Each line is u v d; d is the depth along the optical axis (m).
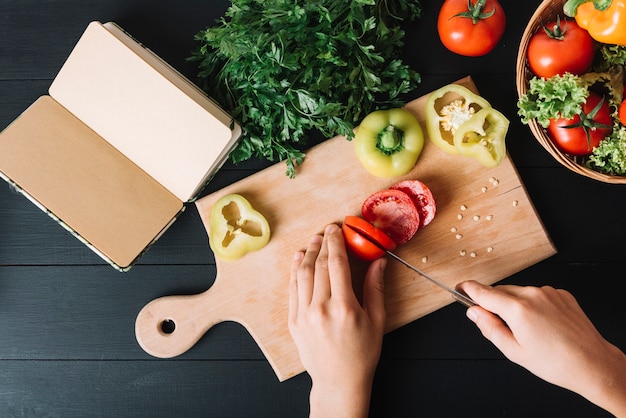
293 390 1.34
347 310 1.16
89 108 1.22
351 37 1.15
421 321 1.33
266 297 1.29
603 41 1.10
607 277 1.31
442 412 1.33
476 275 1.28
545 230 1.27
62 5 1.33
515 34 1.32
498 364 1.33
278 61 1.12
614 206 1.31
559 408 1.32
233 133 1.21
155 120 1.19
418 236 1.28
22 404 1.36
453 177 1.27
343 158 1.27
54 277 1.34
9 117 1.34
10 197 1.34
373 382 1.33
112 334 1.34
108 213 1.23
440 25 1.22
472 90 1.26
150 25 1.33
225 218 1.27
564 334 1.01
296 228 1.28
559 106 1.10
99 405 1.35
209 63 1.24
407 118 1.22
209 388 1.34
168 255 1.33
